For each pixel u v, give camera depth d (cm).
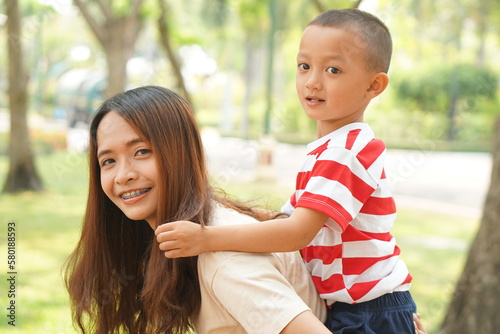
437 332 411
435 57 2256
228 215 153
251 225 141
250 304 133
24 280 505
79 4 945
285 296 133
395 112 2228
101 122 153
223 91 3228
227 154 1608
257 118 2844
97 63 2578
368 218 155
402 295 159
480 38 2152
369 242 155
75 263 173
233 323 143
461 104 2045
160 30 877
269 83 1426
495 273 385
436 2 1941
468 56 2303
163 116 150
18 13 915
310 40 158
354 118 163
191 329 162
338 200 144
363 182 150
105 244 170
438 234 790
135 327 174
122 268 173
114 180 150
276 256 149
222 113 3309
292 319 130
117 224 172
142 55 2216
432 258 652
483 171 1501
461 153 1942
